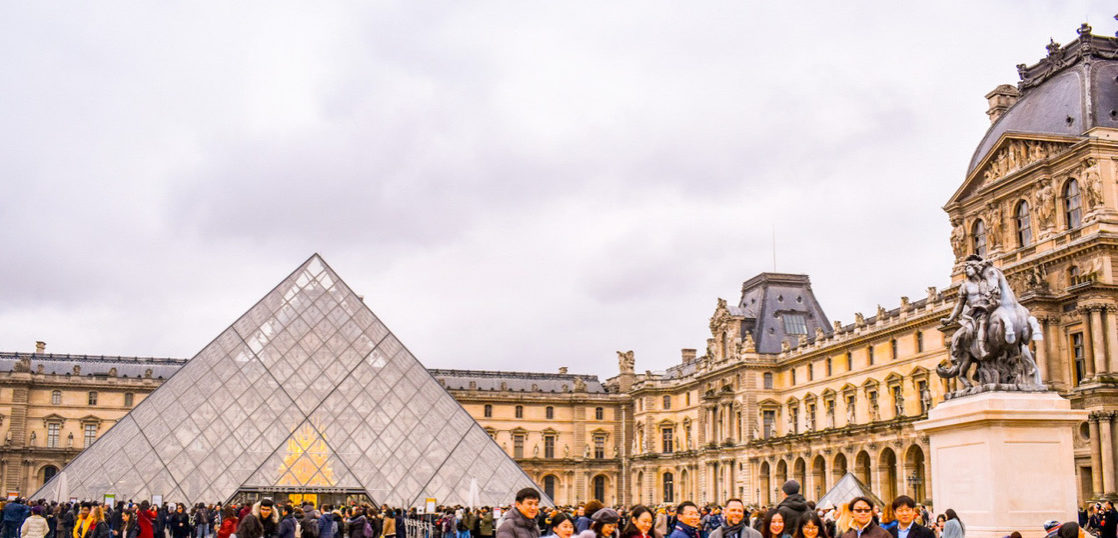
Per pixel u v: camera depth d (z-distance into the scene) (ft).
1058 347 319.27
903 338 420.36
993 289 96.22
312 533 145.48
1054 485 89.30
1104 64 329.93
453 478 311.47
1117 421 296.92
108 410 640.17
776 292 569.23
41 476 625.00
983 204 356.38
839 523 88.12
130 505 235.81
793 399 513.04
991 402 90.94
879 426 418.92
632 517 67.72
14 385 623.77
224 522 128.77
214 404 313.94
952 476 96.94
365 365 336.08
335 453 309.42
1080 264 313.53
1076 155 315.37
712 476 558.97
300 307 348.18
